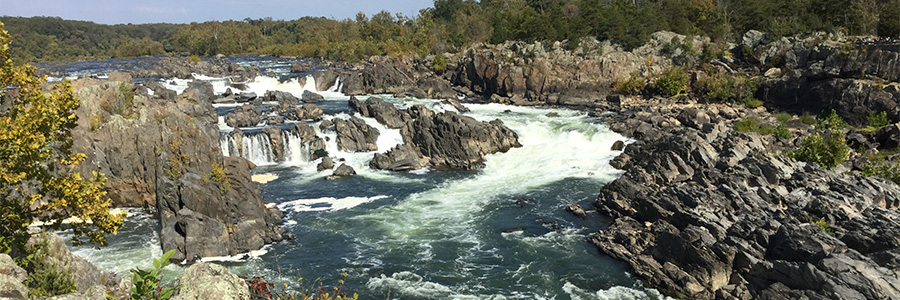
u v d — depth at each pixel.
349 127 87.75
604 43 143.88
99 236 33.28
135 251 51.19
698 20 155.75
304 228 57.34
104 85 65.19
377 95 134.12
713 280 43.00
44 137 30.64
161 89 100.25
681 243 45.25
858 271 37.03
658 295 43.66
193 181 52.91
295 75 161.25
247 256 50.69
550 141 89.88
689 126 93.81
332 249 52.34
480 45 161.62
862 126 91.62
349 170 76.00
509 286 45.50
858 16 119.69
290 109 105.12
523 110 116.00
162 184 53.75
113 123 63.00
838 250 40.12
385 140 88.88
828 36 113.62
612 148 83.38
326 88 141.12
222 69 171.75
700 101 114.62
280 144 82.88
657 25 149.62
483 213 61.16
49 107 30.75
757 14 139.62
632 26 142.62
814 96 100.12
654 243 49.16
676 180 61.47
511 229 56.34
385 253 51.47
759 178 54.66
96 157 62.50
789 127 90.25
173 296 19.05
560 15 157.25
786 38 118.75
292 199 66.38
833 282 37.03
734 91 112.81
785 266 39.66
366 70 141.62
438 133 84.12
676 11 155.00
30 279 24.70
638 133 86.88
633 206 58.41
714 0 163.75
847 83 94.81
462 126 82.69
